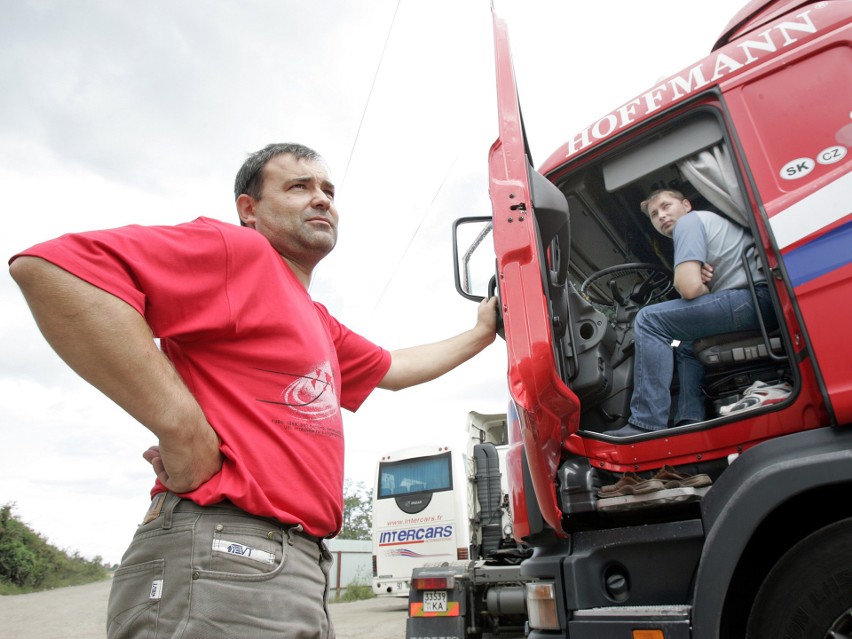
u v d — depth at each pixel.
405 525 14.05
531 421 2.37
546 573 2.62
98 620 14.29
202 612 1.23
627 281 3.92
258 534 1.34
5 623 14.51
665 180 3.26
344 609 16.44
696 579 2.11
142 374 1.21
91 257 1.22
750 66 2.63
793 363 2.30
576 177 3.22
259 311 1.49
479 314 2.80
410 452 14.65
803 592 2.00
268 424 1.43
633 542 2.51
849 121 2.32
